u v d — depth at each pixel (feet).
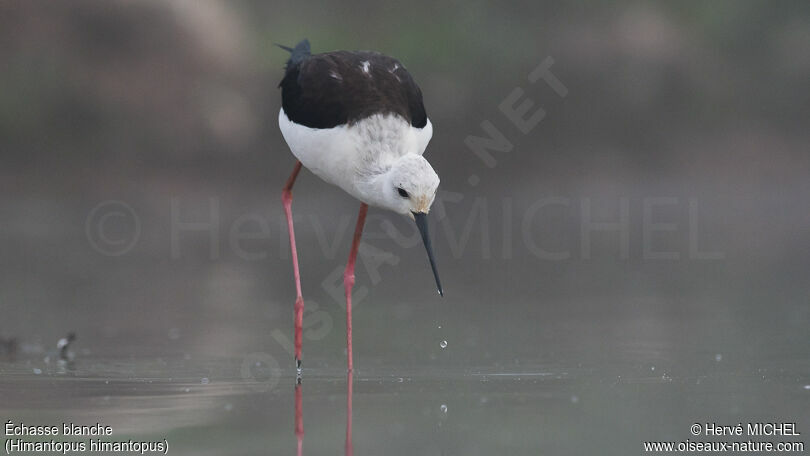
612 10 63.62
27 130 55.47
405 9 61.41
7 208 53.31
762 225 53.72
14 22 56.03
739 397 22.06
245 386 23.79
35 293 37.81
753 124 63.31
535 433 19.22
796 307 34.65
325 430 19.51
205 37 57.88
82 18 56.54
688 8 64.80
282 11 60.75
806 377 24.08
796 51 64.64
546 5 62.69
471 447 18.26
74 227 51.26
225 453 18.03
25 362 26.73
